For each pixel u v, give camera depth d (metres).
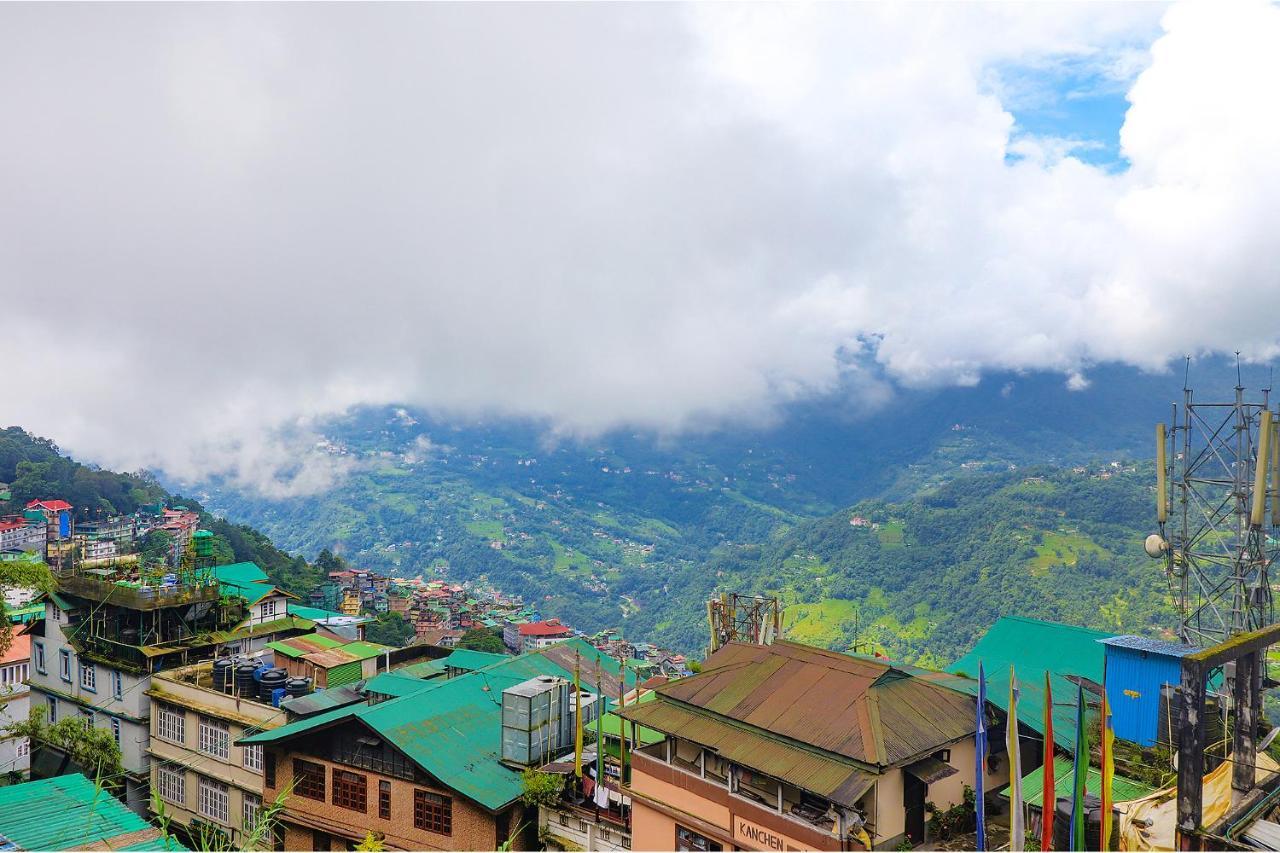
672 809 26.38
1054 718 28.77
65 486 192.12
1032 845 23.30
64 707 51.00
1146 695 27.73
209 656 51.53
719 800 24.94
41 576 42.41
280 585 149.62
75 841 22.47
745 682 27.44
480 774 31.89
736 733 25.34
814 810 23.08
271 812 15.36
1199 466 32.94
